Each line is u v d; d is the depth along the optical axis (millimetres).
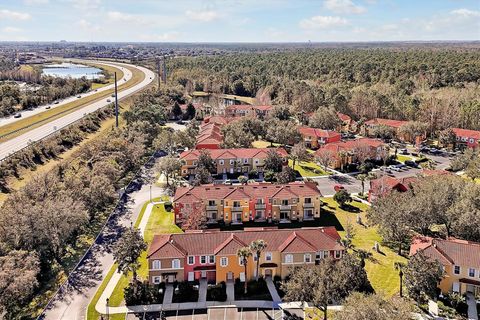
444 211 76062
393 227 75500
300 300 58438
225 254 67125
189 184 110062
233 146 133750
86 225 86562
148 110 172500
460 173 120625
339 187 107500
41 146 119688
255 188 92438
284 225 88938
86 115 164750
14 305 59594
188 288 65250
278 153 119875
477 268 62250
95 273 70000
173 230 84875
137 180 114688
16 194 83250
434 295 61656
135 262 66000
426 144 156625
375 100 186375
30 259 62969
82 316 59062
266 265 68000
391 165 129625
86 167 109750
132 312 60250
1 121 154750
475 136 147250
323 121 169500
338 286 57656
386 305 47344
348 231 77688
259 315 59531
